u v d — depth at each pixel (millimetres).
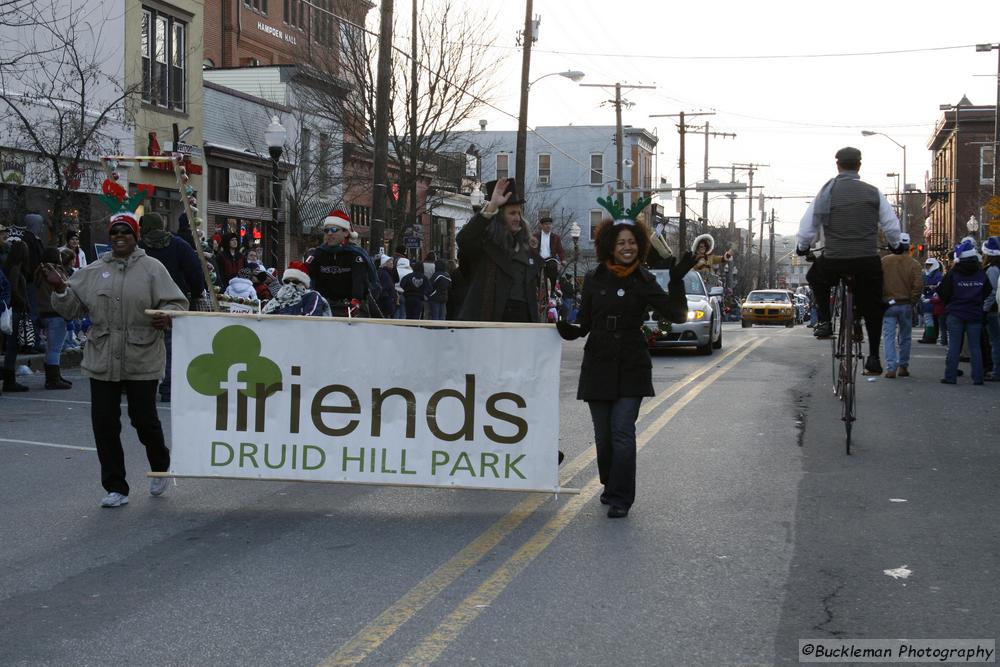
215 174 41344
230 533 9156
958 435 14094
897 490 10734
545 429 9852
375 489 10938
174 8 37344
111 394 10148
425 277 35625
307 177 47031
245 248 25812
